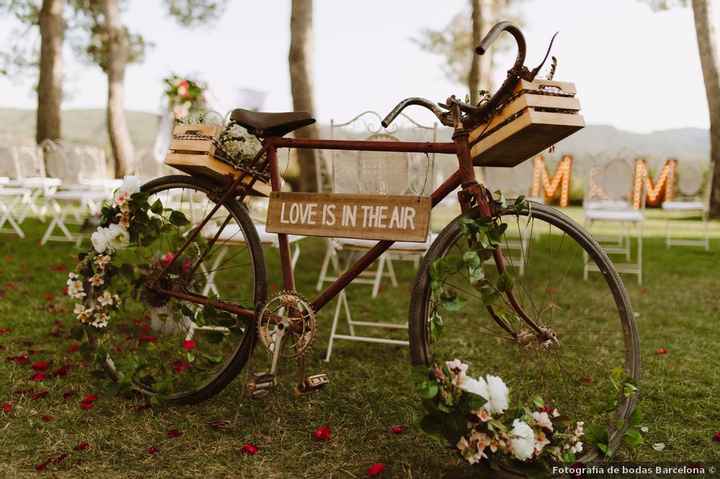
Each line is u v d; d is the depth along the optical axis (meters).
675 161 7.25
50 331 3.17
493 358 2.87
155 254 2.36
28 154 6.22
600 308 3.96
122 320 3.32
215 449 1.96
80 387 2.43
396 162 2.81
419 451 1.97
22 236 6.68
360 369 2.74
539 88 1.66
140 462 1.88
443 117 1.88
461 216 1.83
